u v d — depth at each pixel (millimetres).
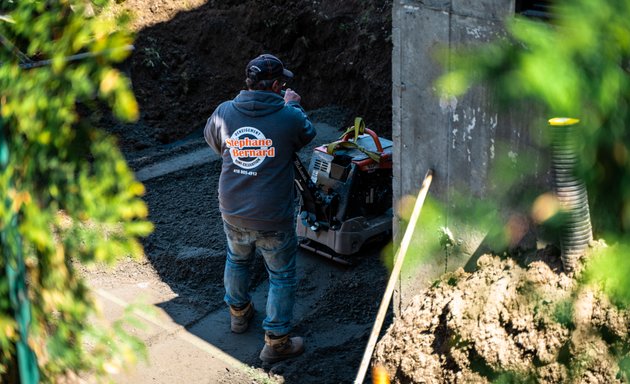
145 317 5266
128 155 8297
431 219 4109
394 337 4008
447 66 3797
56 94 2480
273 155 4520
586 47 1543
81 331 2930
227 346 5008
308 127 4656
